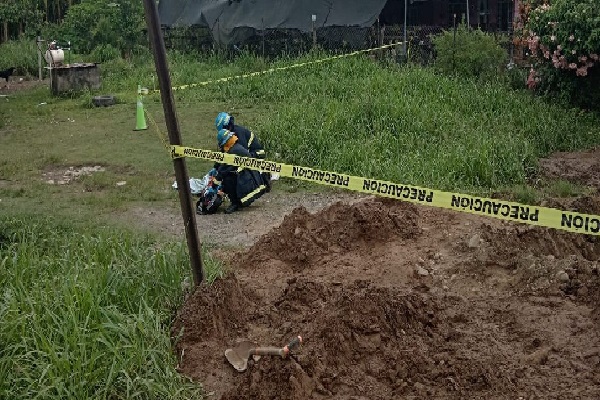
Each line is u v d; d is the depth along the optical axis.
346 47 20.38
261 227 8.98
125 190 10.61
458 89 14.68
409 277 6.77
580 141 12.39
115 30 26.05
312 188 10.61
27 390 4.66
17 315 5.14
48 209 9.65
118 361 4.89
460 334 5.58
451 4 22.22
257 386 4.91
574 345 5.41
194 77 19.94
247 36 22.61
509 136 11.50
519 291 6.35
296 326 5.68
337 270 6.96
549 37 14.62
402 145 11.59
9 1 29.59
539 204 8.48
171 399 4.89
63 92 19.09
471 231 7.66
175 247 6.75
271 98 16.59
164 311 5.82
